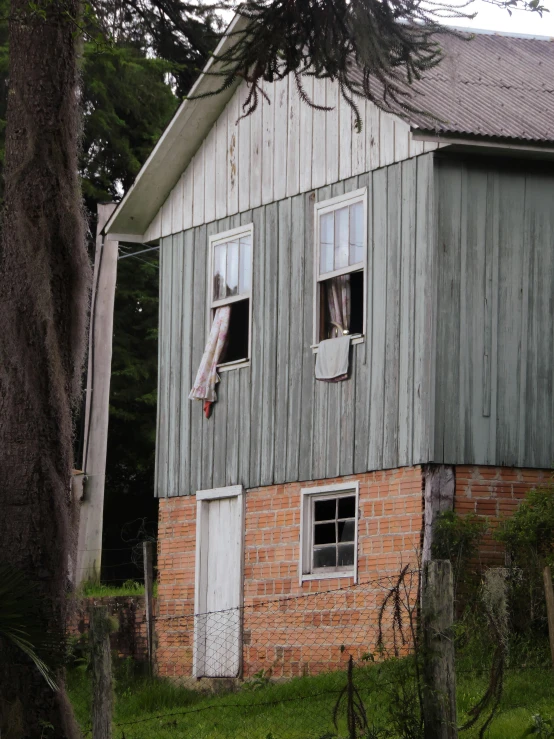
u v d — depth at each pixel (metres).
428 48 11.45
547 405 17.22
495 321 17.06
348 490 17.97
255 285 20.19
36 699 10.77
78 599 12.58
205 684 19.80
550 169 17.56
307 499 18.67
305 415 18.84
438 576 9.79
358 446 17.78
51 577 11.10
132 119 37.78
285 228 19.69
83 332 11.70
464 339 16.89
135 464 38.00
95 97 35.91
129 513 38.72
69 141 11.75
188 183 22.00
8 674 10.75
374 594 17.12
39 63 11.65
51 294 11.42
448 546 16.17
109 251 27.78
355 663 17.03
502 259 17.19
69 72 11.80
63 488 11.26
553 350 17.33
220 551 20.23
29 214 11.45
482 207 17.16
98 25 12.53
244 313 21.31
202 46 13.98
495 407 16.92
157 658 20.80
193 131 21.48
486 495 16.75
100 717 10.62
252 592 19.33
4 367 11.31
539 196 17.48
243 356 21.19
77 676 16.62
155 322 38.16
